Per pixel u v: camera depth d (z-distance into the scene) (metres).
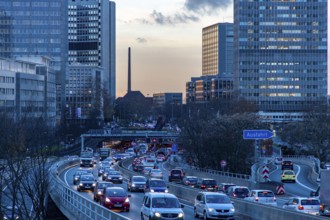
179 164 136.50
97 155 177.00
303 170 125.81
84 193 68.44
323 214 44.19
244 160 115.50
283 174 98.38
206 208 44.12
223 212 43.72
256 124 124.31
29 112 114.06
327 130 159.00
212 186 73.00
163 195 40.47
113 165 132.50
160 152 194.50
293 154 182.00
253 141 115.19
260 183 73.12
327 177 44.84
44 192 48.94
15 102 193.38
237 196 57.91
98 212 35.09
